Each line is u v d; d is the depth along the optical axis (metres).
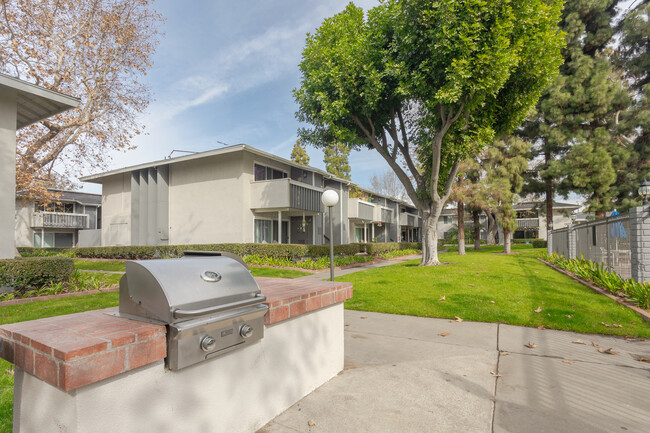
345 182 21.89
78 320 1.88
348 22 10.70
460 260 14.34
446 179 12.15
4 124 6.96
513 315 5.36
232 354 2.12
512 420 2.42
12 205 7.13
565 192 20.22
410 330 4.79
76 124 12.61
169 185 17.22
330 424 2.36
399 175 12.40
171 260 2.15
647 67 18.70
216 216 15.79
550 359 3.64
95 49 13.30
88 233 20.55
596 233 9.72
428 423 2.37
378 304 6.32
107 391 1.49
